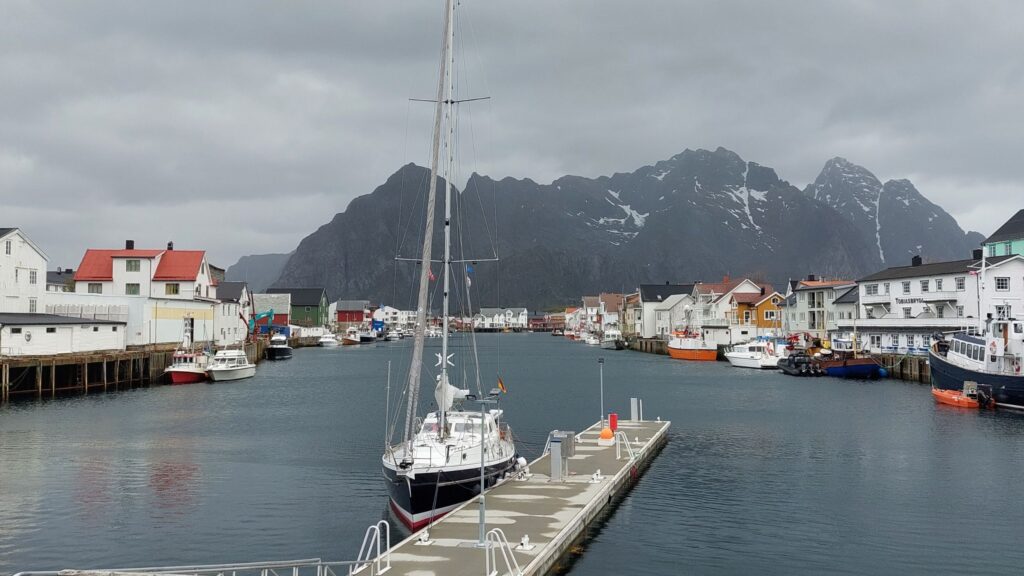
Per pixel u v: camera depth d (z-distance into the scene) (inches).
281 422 2047.2
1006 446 1611.7
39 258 3137.3
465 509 1012.5
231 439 1754.4
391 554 813.2
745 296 5196.9
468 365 4803.2
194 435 1806.1
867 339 3782.0
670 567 880.9
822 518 1076.5
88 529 1033.5
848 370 3380.9
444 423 1163.9
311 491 1251.2
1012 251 3722.9
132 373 3006.9
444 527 922.7
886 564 890.7
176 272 4104.3
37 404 2383.1
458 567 770.8
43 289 3164.4
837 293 4375.0
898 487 1254.3
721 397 2637.8
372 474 1380.4
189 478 1341.0
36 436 1765.5
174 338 3646.7
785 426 1927.9
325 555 936.9
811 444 1662.2
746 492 1230.3
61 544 970.1
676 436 1784.0
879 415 2110.0
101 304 3304.6
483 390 3029.0
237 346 4473.4
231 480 1327.5
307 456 1551.4
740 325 5024.6
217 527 1048.2
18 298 3014.3
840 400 2493.8
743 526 1041.5
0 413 2169.0
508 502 1048.2
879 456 1517.0
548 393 2869.1
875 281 3895.2
